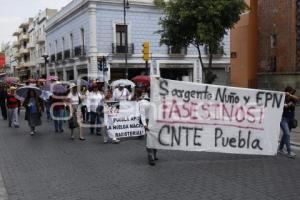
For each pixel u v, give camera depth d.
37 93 15.71
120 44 37.34
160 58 38.31
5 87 22.09
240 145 10.44
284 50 27.42
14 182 8.27
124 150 11.82
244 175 8.59
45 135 15.32
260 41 29.77
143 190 7.54
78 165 9.79
